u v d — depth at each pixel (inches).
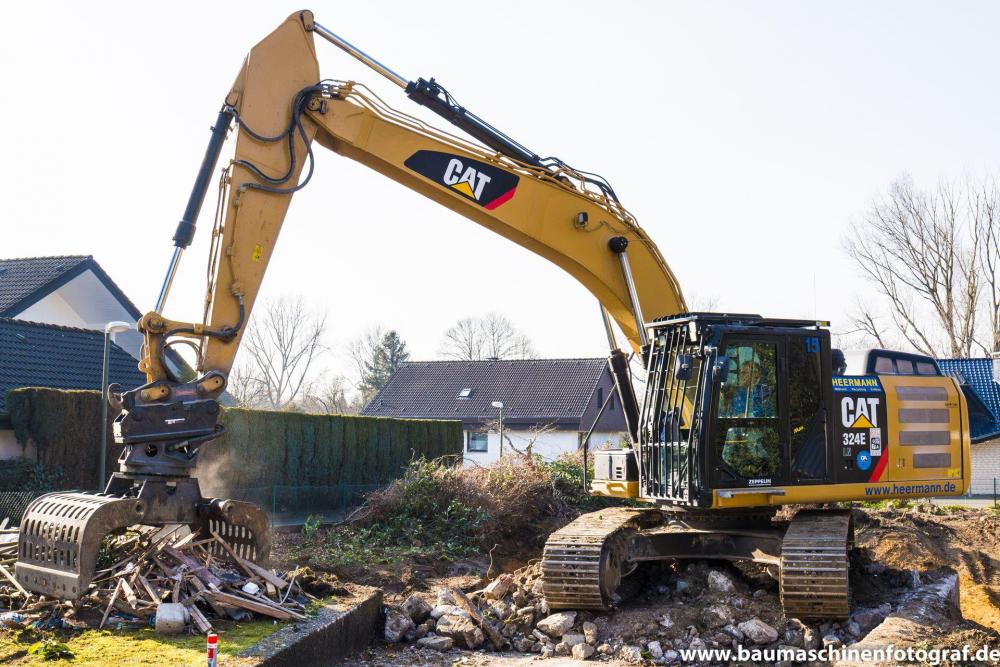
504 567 603.8
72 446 618.5
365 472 776.9
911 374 475.2
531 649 384.8
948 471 458.3
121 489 365.7
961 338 1691.7
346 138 411.8
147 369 365.4
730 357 419.5
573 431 1604.3
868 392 443.8
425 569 548.4
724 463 410.3
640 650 369.4
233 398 1662.2
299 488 682.8
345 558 540.1
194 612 327.6
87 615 327.9
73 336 835.4
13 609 333.7
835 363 459.8
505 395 1705.2
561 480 763.4
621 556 421.1
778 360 422.9
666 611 394.0
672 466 418.6
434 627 398.3
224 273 378.6
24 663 277.1
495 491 683.4
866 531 733.3
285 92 396.8
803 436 425.7
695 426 406.0
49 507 347.6
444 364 1843.0
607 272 462.9
